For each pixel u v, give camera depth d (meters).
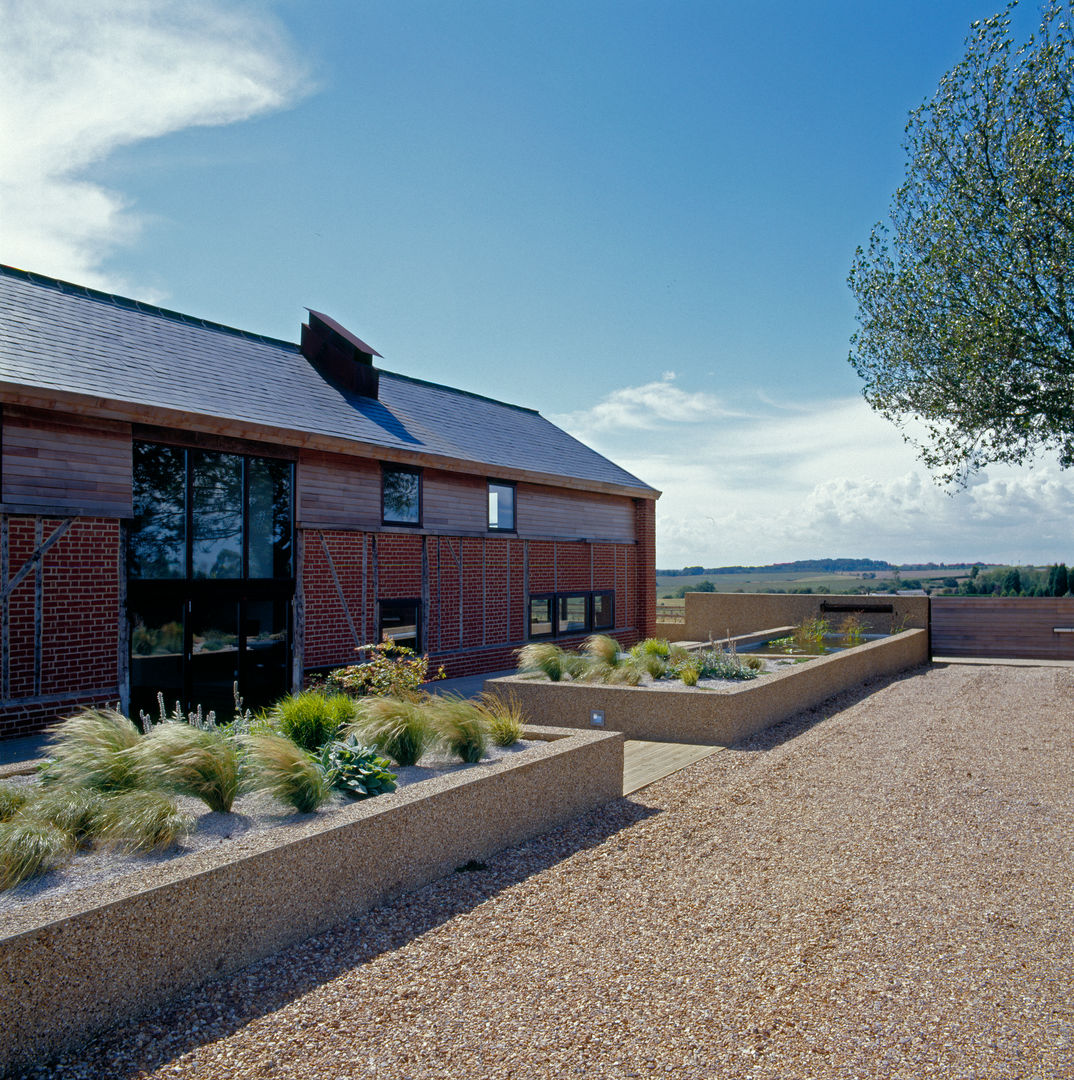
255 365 14.34
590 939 3.97
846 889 4.58
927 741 8.78
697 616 23.83
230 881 3.67
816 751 8.31
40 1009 2.98
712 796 6.67
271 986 3.53
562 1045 3.02
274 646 12.25
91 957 3.14
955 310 10.38
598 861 5.14
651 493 21.52
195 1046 3.06
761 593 22.92
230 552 11.62
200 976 3.53
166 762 4.82
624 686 9.71
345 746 5.66
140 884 3.41
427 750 6.43
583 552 19.34
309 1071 2.88
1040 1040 3.01
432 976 3.60
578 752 6.21
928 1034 3.06
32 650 9.23
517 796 5.54
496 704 8.18
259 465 12.05
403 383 18.66
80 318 12.10
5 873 3.75
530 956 3.79
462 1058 2.94
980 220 10.00
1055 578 30.50
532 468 17.56
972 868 4.90
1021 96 9.79
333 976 3.61
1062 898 4.41
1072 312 9.70
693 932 4.03
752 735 9.20
